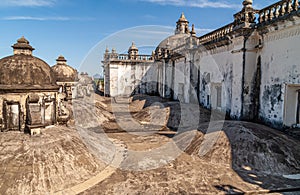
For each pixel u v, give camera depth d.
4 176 5.89
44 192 5.85
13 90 7.41
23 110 7.63
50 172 6.29
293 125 9.63
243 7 11.38
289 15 8.72
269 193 6.06
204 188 6.23
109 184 6.47
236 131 9.09
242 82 11.27
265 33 10.52
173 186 6.37
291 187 6.25
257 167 7.42
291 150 7.84
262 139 8.28
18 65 7.75
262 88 10.95
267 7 10.38
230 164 7.75
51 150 6.86
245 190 6.09
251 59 11.24
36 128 7.36
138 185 6.43
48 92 8.14
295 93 9.61
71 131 8.45
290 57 9.14
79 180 6.55
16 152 6.50
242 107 11.34
